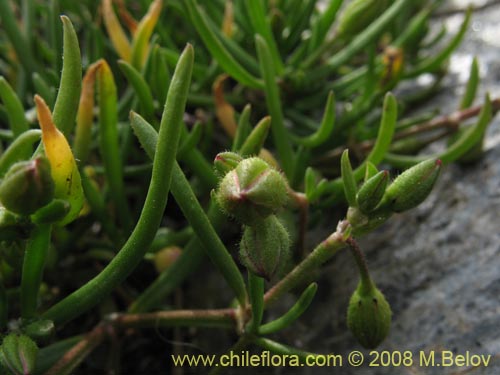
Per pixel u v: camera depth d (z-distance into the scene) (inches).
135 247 2.1
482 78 4.0
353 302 2.4
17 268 2.4
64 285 3.3
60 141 1.9
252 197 1.9
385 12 3.8
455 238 3.2
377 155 2.9
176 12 3.9
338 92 3.8
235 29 4.0
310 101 3.7
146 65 3.1
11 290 2.7
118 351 3.0
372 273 3.2
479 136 3.1
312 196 2.8
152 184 2.0
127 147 3.2
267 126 2.5
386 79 3.5
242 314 2.4
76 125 3.0
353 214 2.2
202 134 3.7
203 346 3.3
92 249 3.4
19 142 2.1
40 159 1.8
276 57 3.5
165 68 2.9
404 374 2.8
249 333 2.4
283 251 2.0
